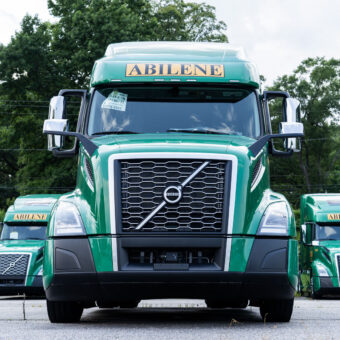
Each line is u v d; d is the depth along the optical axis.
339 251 30.59
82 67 57.50
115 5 59.53
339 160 97.06
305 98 93.06
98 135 12.41
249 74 12.87
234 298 11.12
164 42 14.48
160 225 10.91
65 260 11.01
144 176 11.02
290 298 11.38
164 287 10.81
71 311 12.06
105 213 10.91
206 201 10.98
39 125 62.03
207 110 12.59
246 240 10.91
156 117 12.47
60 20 60.16
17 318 13.97
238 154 11.20
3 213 81.50
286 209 11.32
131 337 9.60
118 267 10.80
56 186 58.97
